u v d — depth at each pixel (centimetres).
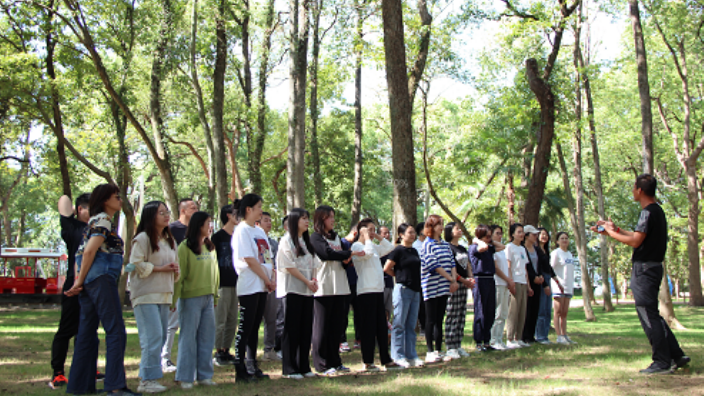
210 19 1747
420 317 1029
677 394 518
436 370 687
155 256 540
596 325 1550
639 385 568
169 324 707
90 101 2144
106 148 2373
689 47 2567
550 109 1434
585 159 3156
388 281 966
